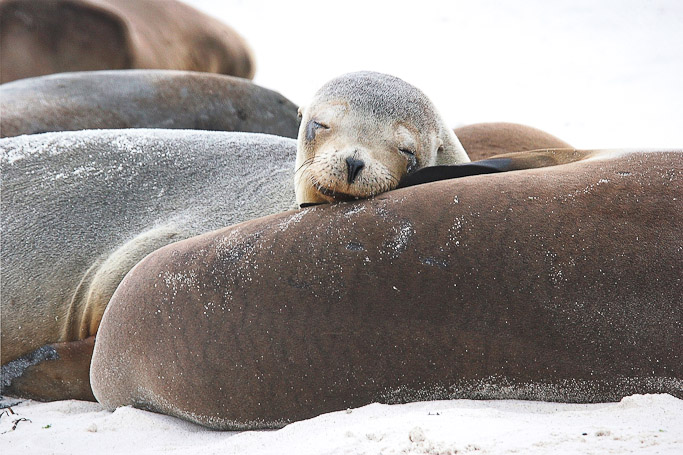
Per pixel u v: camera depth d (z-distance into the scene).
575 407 8.37
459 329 8.55
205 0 56.94
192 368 9.26
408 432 7.64
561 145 19.77
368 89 11.28
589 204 8.81
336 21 51.09
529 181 9.13
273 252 9.15
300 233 9.20
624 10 46.22
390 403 8.75
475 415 7.94
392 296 8.66
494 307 8.50
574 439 7.17
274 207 13.71
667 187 8.94
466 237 8.70
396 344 8.66
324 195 10.23
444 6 51.97
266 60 44.50
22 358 12.84
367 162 10.16
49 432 9.47
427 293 8.61
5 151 15.33
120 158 14.99
